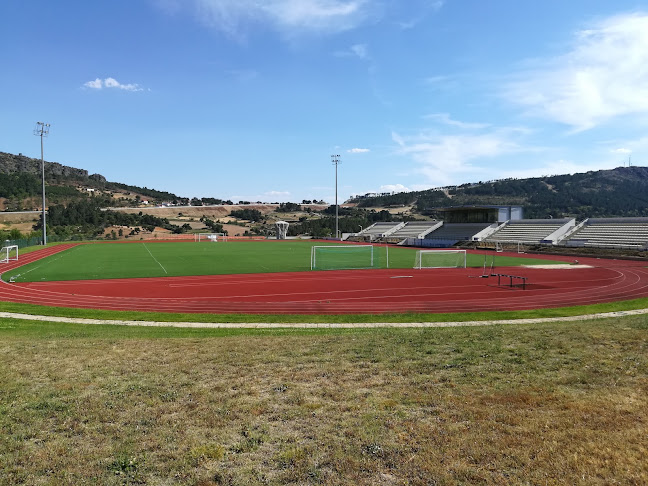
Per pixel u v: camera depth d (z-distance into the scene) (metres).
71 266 49.41
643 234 67.75
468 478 5.84
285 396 8.90
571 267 50.22
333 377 10.10
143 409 8.34
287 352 12.70
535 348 12.66
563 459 6.18
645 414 7.57
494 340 14.06
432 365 11.02
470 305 27.50
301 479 5.90
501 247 78.25
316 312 25.08
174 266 49.81
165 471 6.18
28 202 162.88
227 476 6.02
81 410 8.28
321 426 7.46
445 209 97.00
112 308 26.09
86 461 6.46
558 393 8.69
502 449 6.52
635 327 15.80
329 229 141.12
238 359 11.91
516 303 28.25
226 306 26.91
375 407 8.24
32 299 29.00
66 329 19.73
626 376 9.76
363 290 33.41
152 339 15.77
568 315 24.08
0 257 59.44
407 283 37.19
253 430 7.37
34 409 8.36
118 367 11.23
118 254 66.44
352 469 6.11
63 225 135.00
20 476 6.06
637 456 6.18
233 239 119.31
